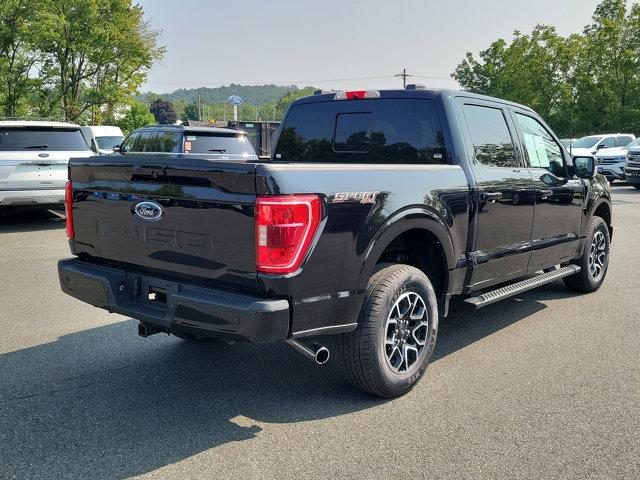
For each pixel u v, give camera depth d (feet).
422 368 13.05
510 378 13.75
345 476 9.62
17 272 24.70
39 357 14.99
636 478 9.59
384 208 11.71
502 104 16.81
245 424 11.44
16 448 10.47
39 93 103.45
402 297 12.29
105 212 12.46
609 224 22.81
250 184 10.05
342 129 16.71
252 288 10.37
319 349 10.92
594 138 79.51
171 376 13.84
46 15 90.48
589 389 13.10
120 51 108.78
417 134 15.24
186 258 11.12
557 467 9.90
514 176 16.15
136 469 9.82
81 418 11.66
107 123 120.98
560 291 22.30
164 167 10.98
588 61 131.75
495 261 15.44
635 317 18.78
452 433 11.07
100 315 18.71
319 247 10.55
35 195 34.65
